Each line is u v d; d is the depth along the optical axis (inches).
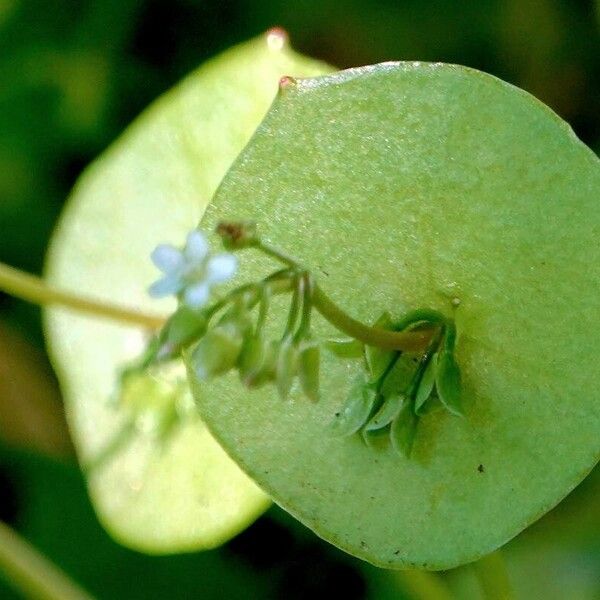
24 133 7.4
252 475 5.2
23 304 7.3
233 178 5.1
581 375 5.0
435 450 5.1
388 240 5.1
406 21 7.4
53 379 7.3
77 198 6.6
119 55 7.5
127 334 6.5
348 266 5.1
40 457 7.1
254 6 7.5
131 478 6.2
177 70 7.5
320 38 7.5
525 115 5.0
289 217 5.1
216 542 6.1
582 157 5.0
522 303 5.1
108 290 6.6
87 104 7.4
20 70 7.4
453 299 5.1
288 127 5.1
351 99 5.1
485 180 5.0
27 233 7.3
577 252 5.0
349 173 5.1
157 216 6.5
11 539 6.4
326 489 5.2
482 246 5.1
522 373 5.1
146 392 6.3
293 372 4.7
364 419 5.1
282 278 4.7
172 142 6.5
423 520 5.1
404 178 5.1
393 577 6.7
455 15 7.4
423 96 5.0
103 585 6.8
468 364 5.1
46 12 7.5
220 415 5.2
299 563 6.9
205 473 6.2
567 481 5.1
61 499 7.0
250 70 6.4
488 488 5.1
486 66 7.4
